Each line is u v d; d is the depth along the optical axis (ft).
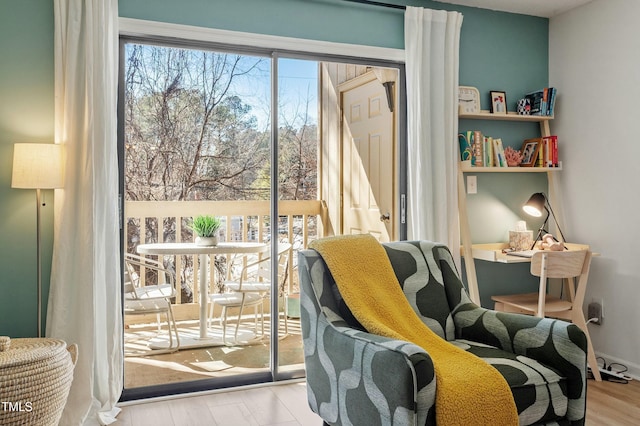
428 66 11.49
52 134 9.12
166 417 9.07
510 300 11.80
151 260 10.48
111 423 8.83
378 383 6.25
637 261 11.15
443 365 6.67
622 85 11.39
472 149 12.08
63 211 8.78
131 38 9.77
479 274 12.69
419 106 11.38
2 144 8.87
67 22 8.86
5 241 8.94
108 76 9.12
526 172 13.23
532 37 13.16
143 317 10.41
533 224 13.26
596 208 12.10
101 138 8.96
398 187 12.05
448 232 11.76
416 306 8.29
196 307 10.84
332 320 7.52
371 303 7.64
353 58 11.44
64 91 8.87
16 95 8.94
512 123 13.10
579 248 11.84
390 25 11.60
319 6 10.95
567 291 12.57
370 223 11.84
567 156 12.86
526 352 7.30
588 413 9.27
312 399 8.00
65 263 8.77
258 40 10.42
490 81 12.71
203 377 10.69
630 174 11.26
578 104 12.51
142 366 10.36
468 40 12.46
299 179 11.27
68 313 8.78
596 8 12.00
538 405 6.55
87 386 8.69
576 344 6.81
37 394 6.90
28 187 8.24
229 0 10.21
